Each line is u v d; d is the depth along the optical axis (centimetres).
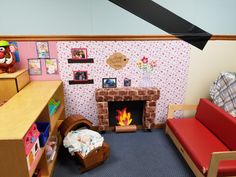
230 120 192
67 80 248
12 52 220
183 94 271
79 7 222
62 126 228
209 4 234
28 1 216
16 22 221
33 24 224
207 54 255
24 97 190
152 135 264
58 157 225
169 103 274
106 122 258
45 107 182
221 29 245
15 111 161
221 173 165
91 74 249
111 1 224
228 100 217
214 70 263
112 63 246
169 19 236
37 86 223
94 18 228
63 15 223
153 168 208
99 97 245
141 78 257
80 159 199
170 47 247
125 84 258
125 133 269
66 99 258
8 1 214
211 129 220
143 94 248
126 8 227
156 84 262
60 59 238
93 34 234
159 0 228
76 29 230
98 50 239
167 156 225
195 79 265
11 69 214
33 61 236
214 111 216
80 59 241
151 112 257
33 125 154
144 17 232
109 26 232
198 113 246
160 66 254
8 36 224
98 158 205
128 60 247
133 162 216
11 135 130
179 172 203
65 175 199
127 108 269
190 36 244
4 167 137
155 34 240
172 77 260
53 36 228
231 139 189
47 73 243
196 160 180
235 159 161
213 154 156
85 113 267
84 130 223
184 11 234
